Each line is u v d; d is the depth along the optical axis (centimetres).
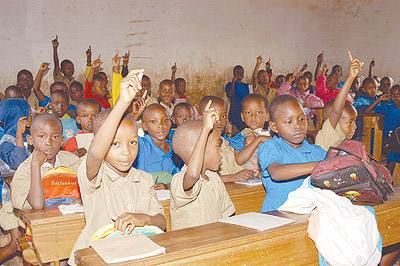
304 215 173
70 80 668
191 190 186
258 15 864
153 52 748
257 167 329
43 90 652
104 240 138
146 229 158
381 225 185
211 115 173
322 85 880
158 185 276
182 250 131
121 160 172
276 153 221
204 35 802
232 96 818
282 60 902
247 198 286
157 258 125
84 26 679
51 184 230
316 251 165
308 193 174
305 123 229
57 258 207
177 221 196
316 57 941
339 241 157
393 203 189
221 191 210
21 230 315
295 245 158
